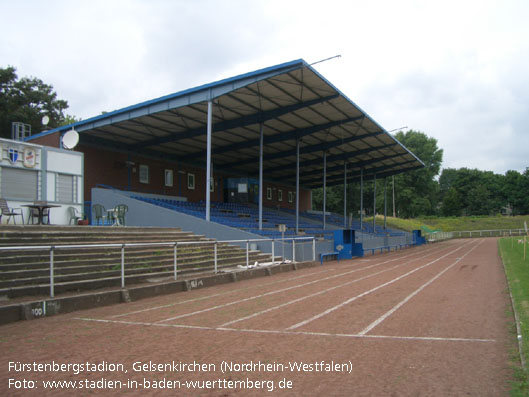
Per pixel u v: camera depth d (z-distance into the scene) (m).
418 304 9.13
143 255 13.11
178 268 13.39
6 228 11.57
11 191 15.63
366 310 8.45
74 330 6.78
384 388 4.20
